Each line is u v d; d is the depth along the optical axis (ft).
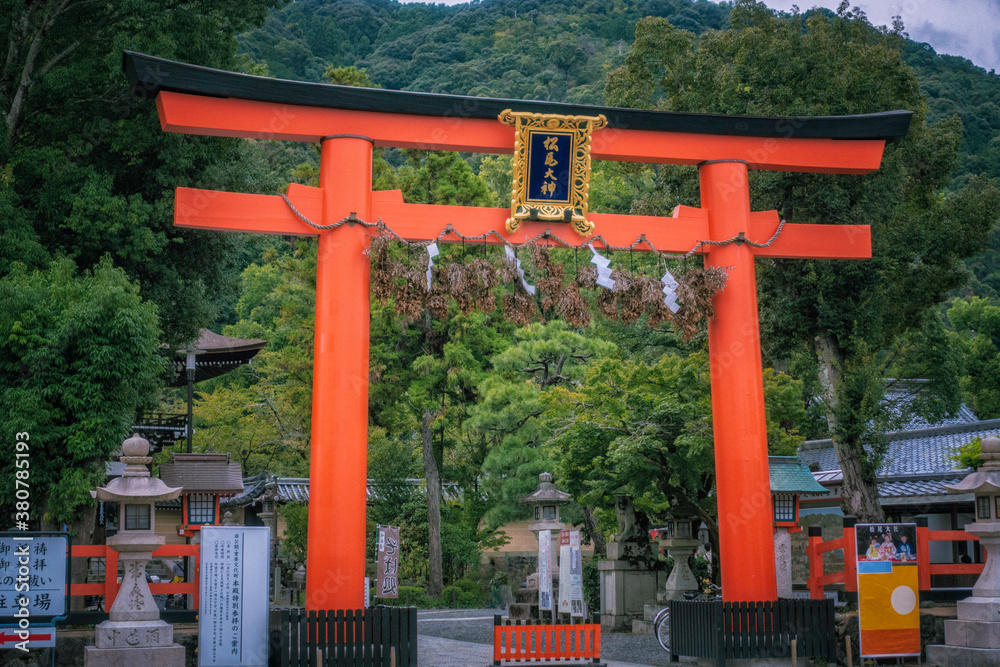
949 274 61.57
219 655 34.68
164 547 37.47
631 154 43.47
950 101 174.50
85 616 37.93
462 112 41.24
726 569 41.81
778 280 59.21
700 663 41.22
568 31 303.27
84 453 40.37
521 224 42.22
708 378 58.34
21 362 40.78
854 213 55.83
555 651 38.88
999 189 62.59
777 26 60.03
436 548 95.04
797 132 44.62
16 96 54.44
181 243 61.67
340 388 38.19
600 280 42.27
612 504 67.41
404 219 41.22
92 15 57.52
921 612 43.75
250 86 39.06
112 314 42.27
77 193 53.52
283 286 106.42
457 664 43.42
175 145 56.18
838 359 59.72
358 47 311.68
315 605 36.35
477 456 99.50
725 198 43.96
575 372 85.46
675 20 307.58
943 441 77.87
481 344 97.66
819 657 40.47
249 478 107.14
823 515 74.79
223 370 94.79
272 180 63.05
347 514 37.27
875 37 61.05
